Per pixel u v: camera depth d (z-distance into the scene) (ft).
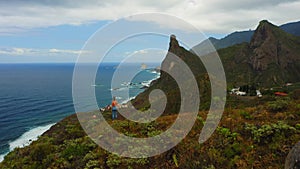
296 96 55.88
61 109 204.74
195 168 24.08
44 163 28.32
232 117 34.24
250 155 25.21
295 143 25.02
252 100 79.20
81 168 26.21
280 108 35.68
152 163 25.79
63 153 29.04
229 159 25.11
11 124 160.04
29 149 33.65
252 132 28.04
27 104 227.61
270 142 26.61
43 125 157.58
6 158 34.12
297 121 30.09
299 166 20.67
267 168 23.24
